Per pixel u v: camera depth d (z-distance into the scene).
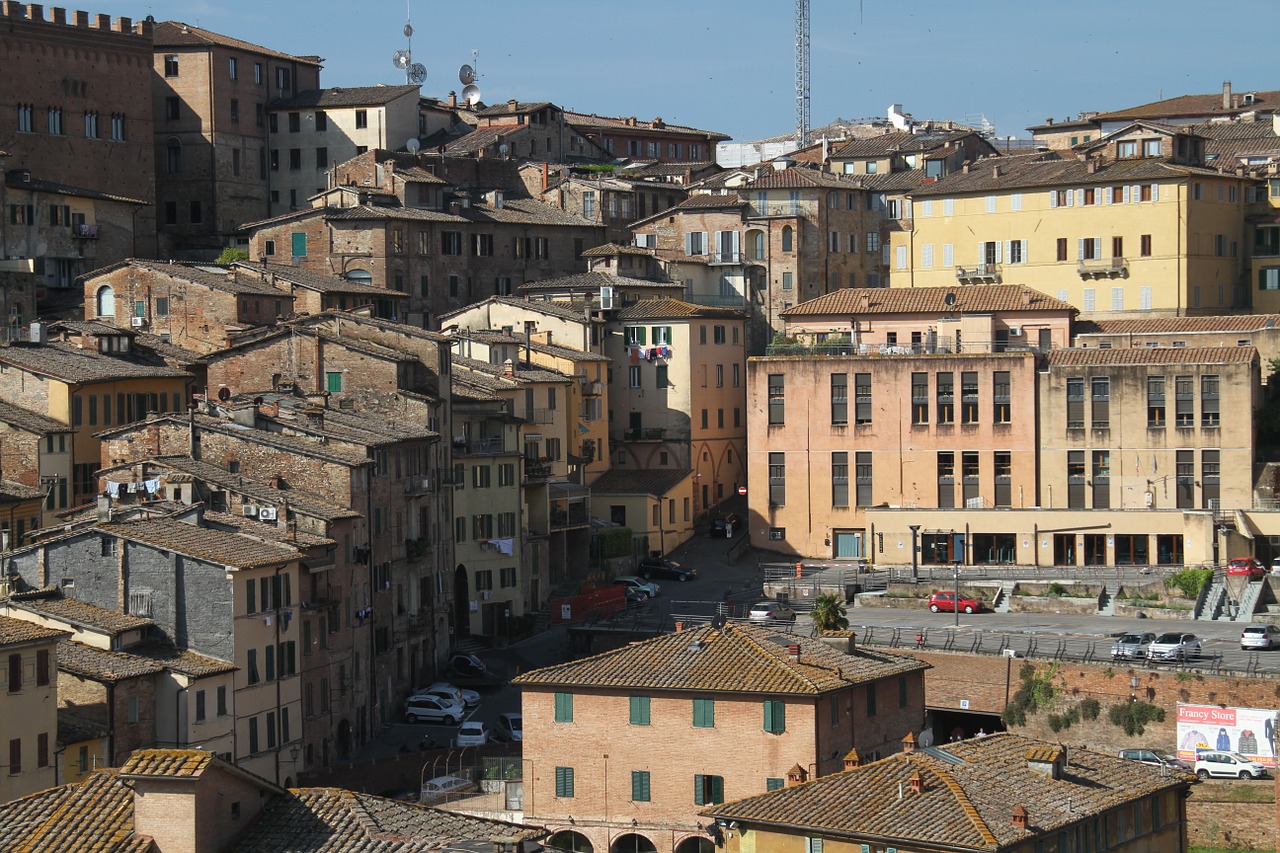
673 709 163.38
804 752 158.88
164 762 109.56
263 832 111.38
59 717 164.25
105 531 180.50
